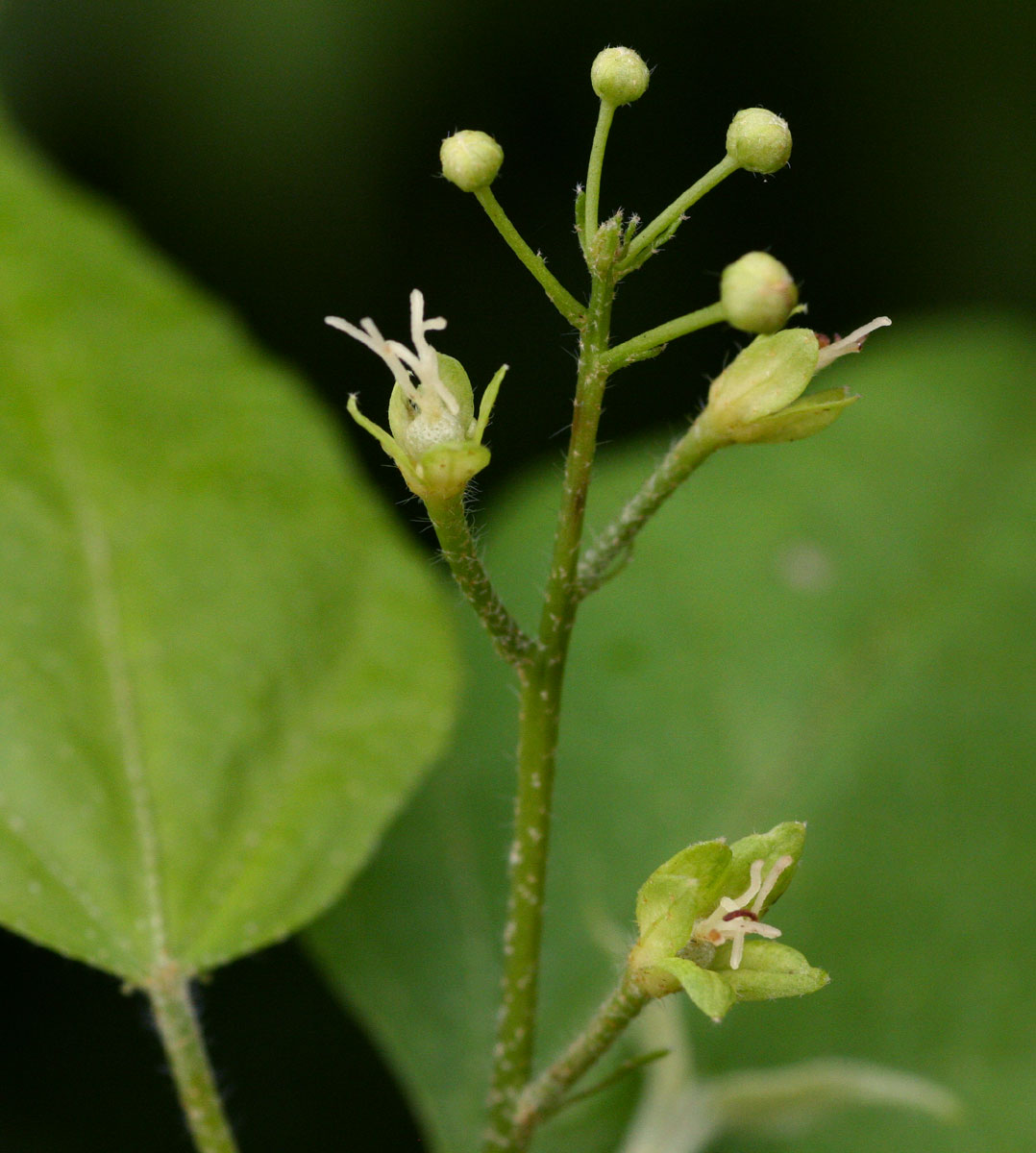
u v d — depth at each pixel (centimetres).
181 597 23
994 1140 22
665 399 32
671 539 25
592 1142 22
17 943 25
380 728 23
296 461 24
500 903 23
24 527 23
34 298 24
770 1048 23
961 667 24
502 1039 20
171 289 24
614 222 19
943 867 23
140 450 23
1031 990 23
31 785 22
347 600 23
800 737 24
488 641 24
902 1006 23
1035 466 27
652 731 24
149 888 21
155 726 22
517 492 26
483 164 19
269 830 22
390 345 19
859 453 27
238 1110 25
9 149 24
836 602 25
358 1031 26
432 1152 22
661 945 19
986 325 29
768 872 19
